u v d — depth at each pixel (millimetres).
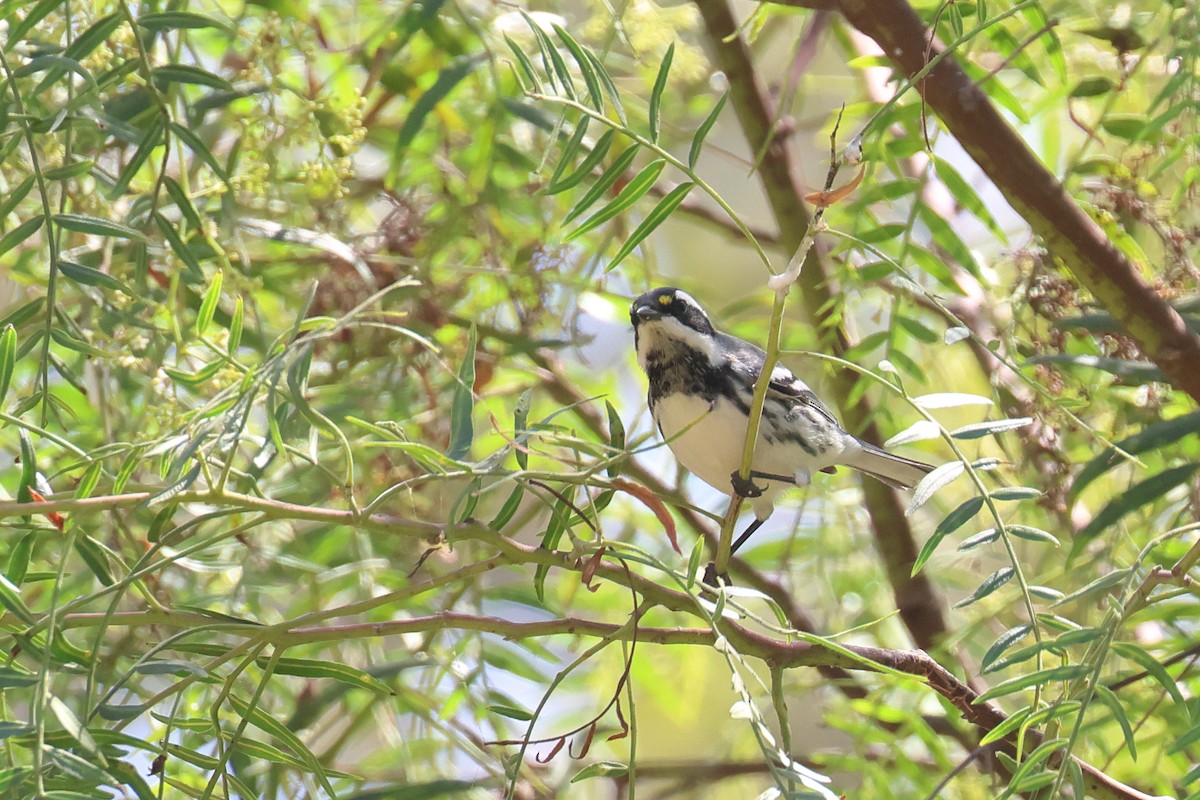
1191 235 9141
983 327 11469
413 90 11273
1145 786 9008
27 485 6461
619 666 12133
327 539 10336
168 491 6098
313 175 8711
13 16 7926
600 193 6789
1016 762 5977
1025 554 11023
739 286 17094
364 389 10484
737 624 7070
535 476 6426
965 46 9219
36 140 8477
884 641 11859
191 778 8906
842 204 10789
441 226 11203
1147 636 10086
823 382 12484
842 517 12195
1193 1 7664
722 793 12242
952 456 12305
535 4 11805
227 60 10305
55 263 7023
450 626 6727
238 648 6402
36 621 6453
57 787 5766
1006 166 7801
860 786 9758
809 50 8797
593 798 11578
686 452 10688
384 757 10539
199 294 9516
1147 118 8898
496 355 11352
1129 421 9289
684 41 12164
